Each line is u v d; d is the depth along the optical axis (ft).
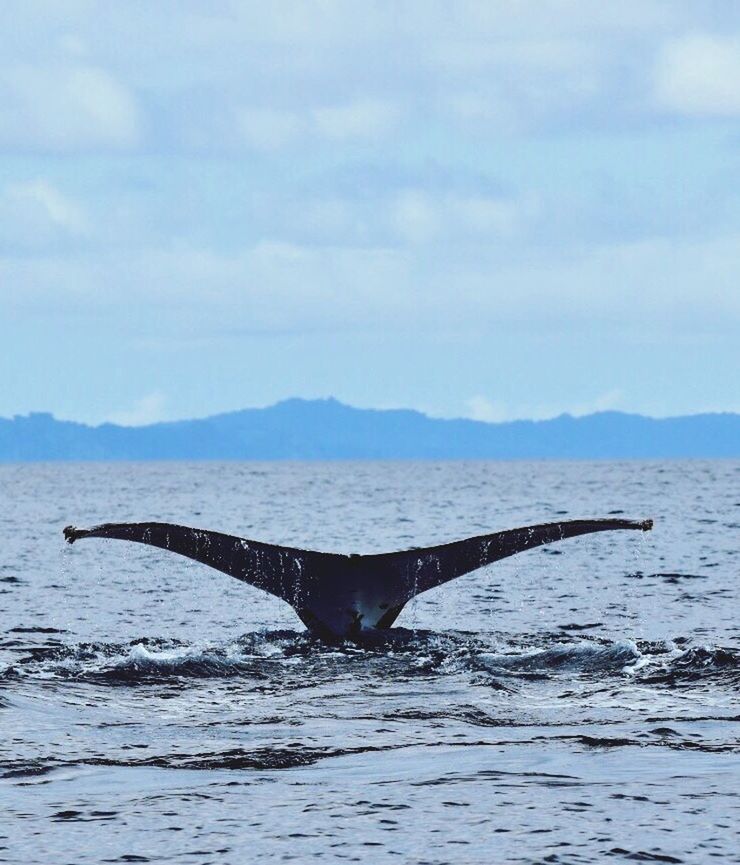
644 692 175.22
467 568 214.90
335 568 218.38
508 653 211.82
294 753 134.51
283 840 97.55
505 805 107.45
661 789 112.78
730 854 92.63
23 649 252.62
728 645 258.16
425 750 135.33
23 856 93.76
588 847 94.63
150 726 152.15
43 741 141.28
